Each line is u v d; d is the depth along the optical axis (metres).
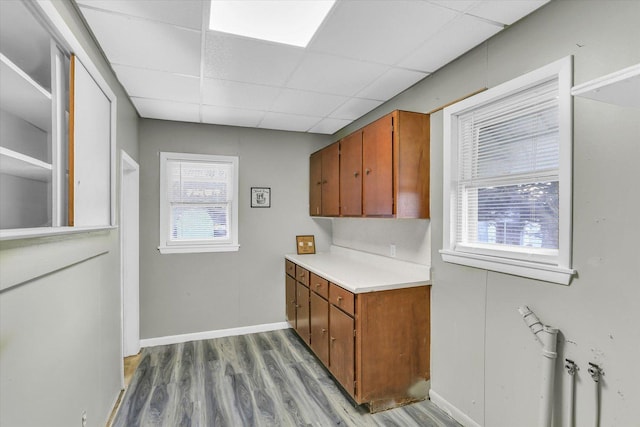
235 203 3.73
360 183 2.79
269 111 3.23
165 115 3.32
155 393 2.48
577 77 1.48
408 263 2.64
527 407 1.71
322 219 4.15
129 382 2.64
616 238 1.35
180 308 3.51
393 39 1.93
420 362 2.41
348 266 3.11
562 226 1.54
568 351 1.52
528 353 1.71
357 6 1.62
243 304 3.76
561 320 1.55
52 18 1.23
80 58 1.53
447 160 2.25
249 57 2.13
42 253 1.18
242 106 3.07
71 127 1.42
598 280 1.41
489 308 1.94
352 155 2.92
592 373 1.41
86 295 1.67
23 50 1.44
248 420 2.17
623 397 1.33
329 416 2.21
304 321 3.27
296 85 2.60
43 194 1.75
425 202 2.43
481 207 2.10
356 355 2.26
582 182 1.47
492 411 1.91
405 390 2.36
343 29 1.82
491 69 1.93
